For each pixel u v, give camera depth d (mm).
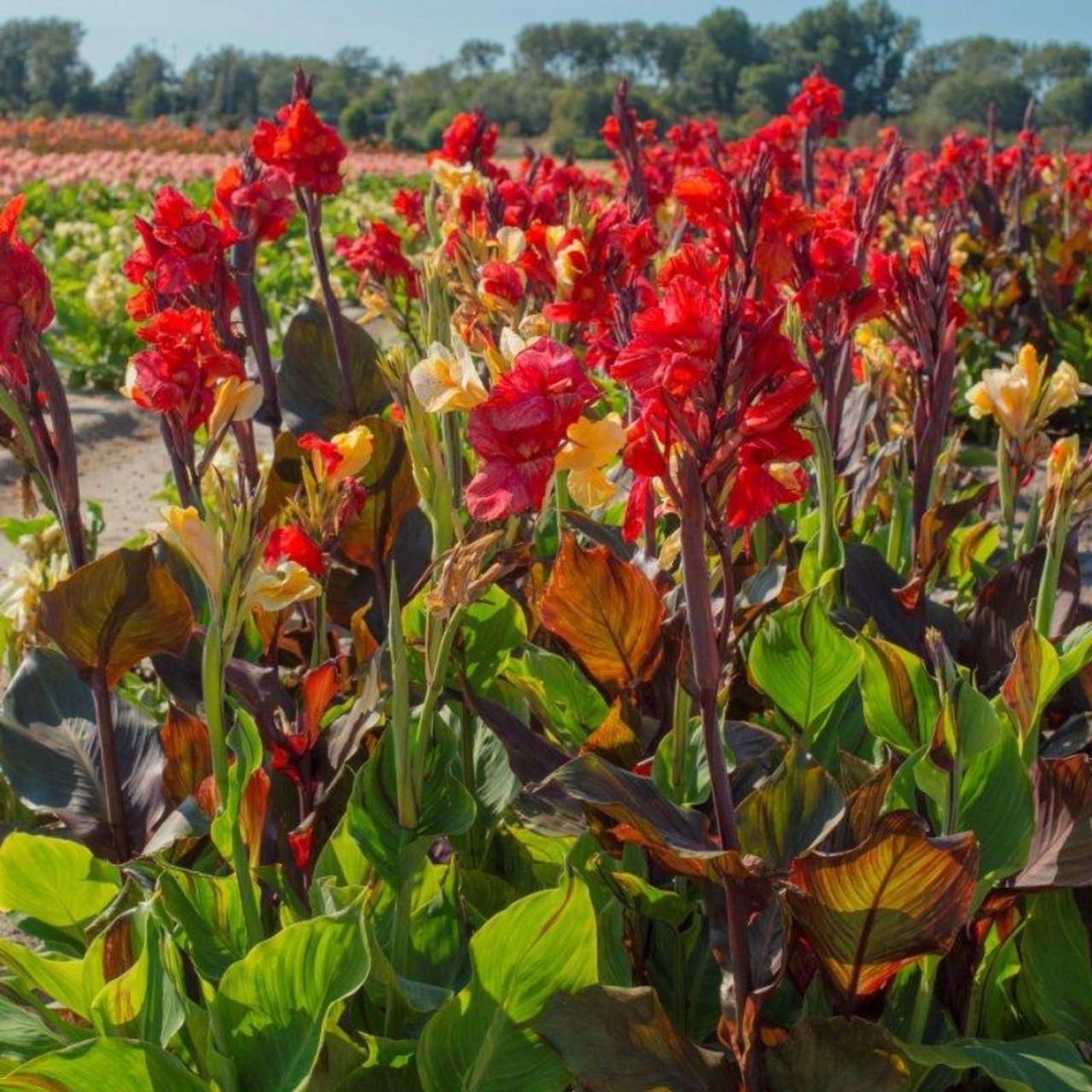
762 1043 1811
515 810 2043
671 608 2496
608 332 2658
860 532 3580
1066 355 7016
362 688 2574
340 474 2186
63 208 18438
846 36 75812
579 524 2701
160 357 2258
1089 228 7742
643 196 4934
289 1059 1733
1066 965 2037
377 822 1951
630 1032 1717
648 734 2256
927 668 2641
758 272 2352
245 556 1773
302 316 3215
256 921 1882
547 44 100250
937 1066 1953
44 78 106812
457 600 1676
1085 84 67125
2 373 2250
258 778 1952
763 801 1854
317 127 3033
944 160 10086
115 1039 1644
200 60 104562
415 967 2053
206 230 2732
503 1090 1792
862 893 1618
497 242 2883
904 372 4320
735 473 1575
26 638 3490
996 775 1935
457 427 2773
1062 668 2094
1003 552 3812
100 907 2174
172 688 2500
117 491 7012
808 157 6543
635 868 2074
